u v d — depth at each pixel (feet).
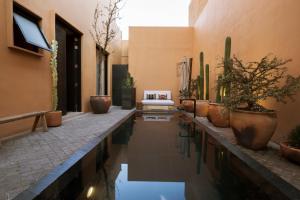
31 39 9.89
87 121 13.97
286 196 4.92
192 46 27.91
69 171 6.06
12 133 9.14
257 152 7.76
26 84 10.06
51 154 7.09
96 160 7.52
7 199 4.30
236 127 8.36
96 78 21.04
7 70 8.80
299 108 7.57
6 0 8.68
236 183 5.87
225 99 8.62
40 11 11.18
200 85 19.72
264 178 5.91
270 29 9.62
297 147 6.55
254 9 11.23
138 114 20.47
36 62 10.87
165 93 26.63
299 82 7.15
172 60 27.78
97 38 18.83
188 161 7.56
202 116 17.38
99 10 20.71
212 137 11.03
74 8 15.31
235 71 8.55
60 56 14.49
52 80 12.13
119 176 6.22
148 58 27.68
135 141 10.24
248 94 8.06
